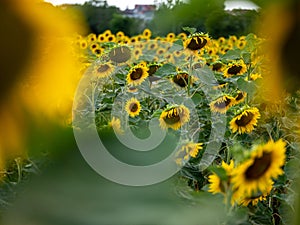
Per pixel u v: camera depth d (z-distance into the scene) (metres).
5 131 0.29
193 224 0.32
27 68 0.29
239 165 0.97
